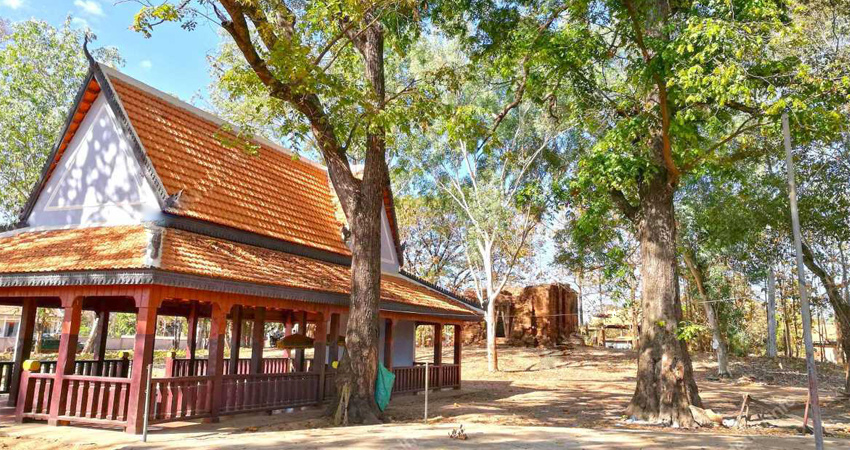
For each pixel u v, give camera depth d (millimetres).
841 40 15750
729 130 19547
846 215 18641
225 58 18219
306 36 14500
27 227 15344
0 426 11391
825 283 20625
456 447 9352
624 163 14078
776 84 12789
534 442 10008
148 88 15844
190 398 11914
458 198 34062
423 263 49219
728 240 21516
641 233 15695
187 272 11156
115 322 61188
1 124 24203
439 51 28625
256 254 14781
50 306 17094
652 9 14164
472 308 23688
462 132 14320
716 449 9695
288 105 14078
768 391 23906
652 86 13609
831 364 37500
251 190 17062
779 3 13703
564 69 14297
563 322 43312
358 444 9570
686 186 24812
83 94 14875
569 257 29891
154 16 11180
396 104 13555
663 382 14289
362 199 14375
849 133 16875
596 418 15242
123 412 10977
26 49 24859
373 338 13789
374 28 15031
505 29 16766
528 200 17859
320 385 15609
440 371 21922
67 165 15195
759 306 51250
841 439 11812
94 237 13164
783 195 19000
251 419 13234
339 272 17422
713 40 11859
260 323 15453
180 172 14617
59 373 11602
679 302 14992
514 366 33875
